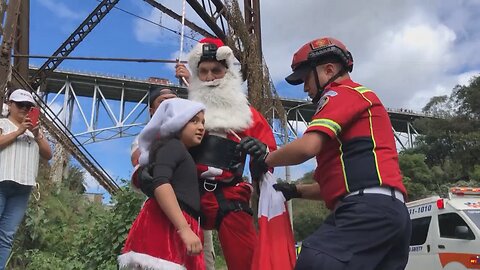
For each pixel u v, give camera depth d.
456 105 50.69
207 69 3.11
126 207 5.76
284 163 2.42
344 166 2.33
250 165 2.66
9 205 4.06
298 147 2.30
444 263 9.32
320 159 2.45
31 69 19.86
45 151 4.41
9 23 5.80
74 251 6.29
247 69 8.84
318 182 2.54
